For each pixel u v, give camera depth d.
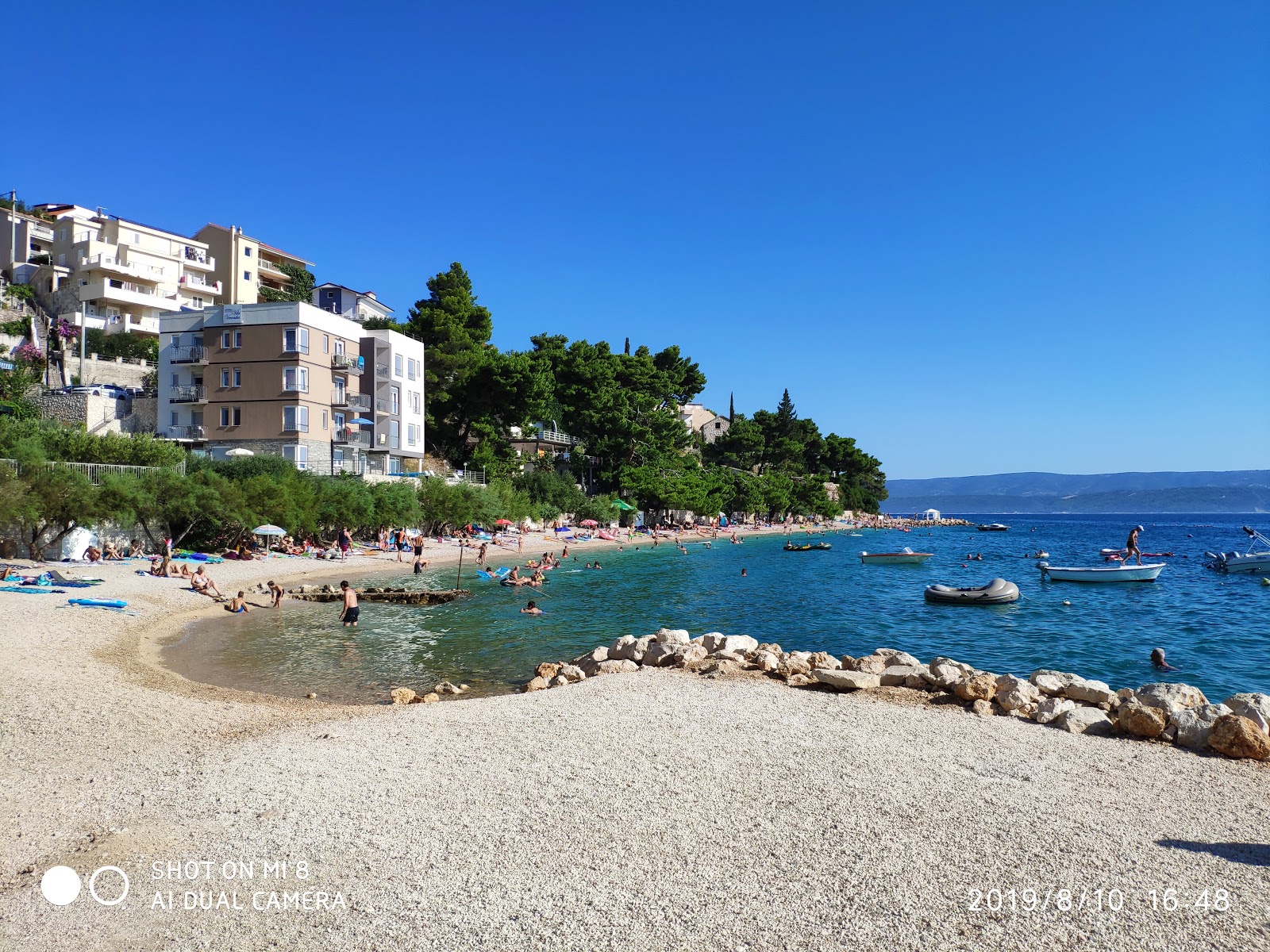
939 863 8.24
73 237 85.81
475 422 82.00
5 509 31.97
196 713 14.80
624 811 9.66
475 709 15.09
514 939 6.77
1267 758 11.80
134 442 45.88
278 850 8.54
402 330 82.62
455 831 9.05
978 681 15.51
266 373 59.00
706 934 6.84
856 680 16.53
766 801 10.00
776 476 140.25
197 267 94.31
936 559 73.31
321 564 47.31
